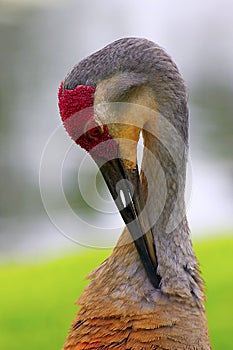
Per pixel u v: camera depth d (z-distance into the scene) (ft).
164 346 23.36
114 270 24.36
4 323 45.06
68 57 106.42
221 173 71.46
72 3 119.75
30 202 71.97
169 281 24.04
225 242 56.95
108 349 23.53
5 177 76.28
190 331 23.75
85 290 24.76
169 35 111.86
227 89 98.78
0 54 106.22
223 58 104.58
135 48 23.08
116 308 23.88
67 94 23.00
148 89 23.22
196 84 99.76
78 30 113.60
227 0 116.57
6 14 115.34
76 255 57.52
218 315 43.80
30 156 80.89
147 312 23.67
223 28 112.68
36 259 59.41
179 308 23.89
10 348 41.78
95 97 22.86
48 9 117.91
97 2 121.49
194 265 24.56
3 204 71.82
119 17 116.98
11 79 99.45
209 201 66.33
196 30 112.57
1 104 92.32
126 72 22.98
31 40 110.63
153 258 24.09
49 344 42.55
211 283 47.57
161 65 23.20
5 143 82.94
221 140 85.10
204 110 93.61
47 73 101.71
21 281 52.31
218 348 41.24
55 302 47.98
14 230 68.39
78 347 24.03
